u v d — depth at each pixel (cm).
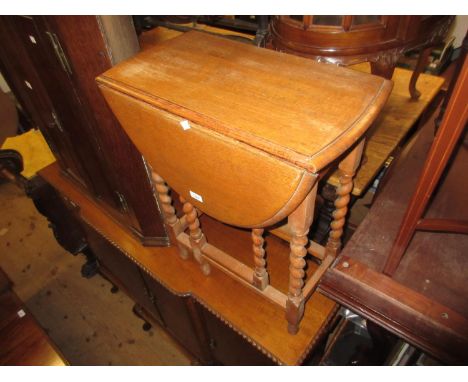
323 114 56
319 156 49
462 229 58
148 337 170
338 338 113
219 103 60
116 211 121
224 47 75
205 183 68
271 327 95
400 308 66
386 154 101
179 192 79
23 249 208
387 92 60
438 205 77
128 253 118
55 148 126
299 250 69
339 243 90
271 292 87
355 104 57
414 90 117
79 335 172
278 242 112
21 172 152
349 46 85
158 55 74
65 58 74
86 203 136
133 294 163
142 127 69
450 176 83
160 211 106
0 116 113
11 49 91
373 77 63
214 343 125
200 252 99
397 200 82
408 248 73
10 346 102
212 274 108
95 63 73
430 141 94
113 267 158
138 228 116
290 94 60
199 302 103
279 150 50
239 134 54
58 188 141
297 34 89
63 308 182
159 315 151
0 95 112
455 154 88
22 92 109
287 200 55
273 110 57
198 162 64
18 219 224
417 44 88
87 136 95
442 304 65
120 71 70
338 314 107
